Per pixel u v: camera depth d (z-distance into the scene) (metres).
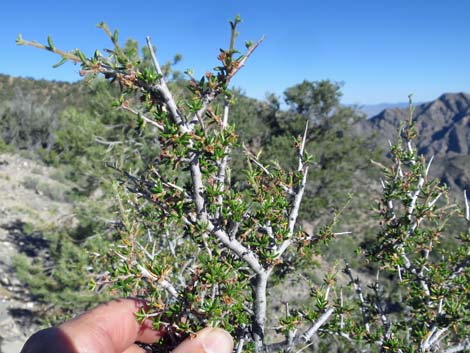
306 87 22.16
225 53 1.91
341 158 20.59
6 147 27.06
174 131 1.91
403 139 3.81
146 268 2.18
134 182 2.30
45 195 21.23
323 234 2.63
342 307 3.11
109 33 1.76
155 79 1.84
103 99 11.13
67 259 9.84
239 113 19.38
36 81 70.88
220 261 2.46
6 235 15.36
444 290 3.21
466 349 3.28
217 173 2.20
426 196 3.54
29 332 10.27
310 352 5.08
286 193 2.75
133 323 2.07
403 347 3.12
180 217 2.13
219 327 2.17
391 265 3.61
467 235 3.71
